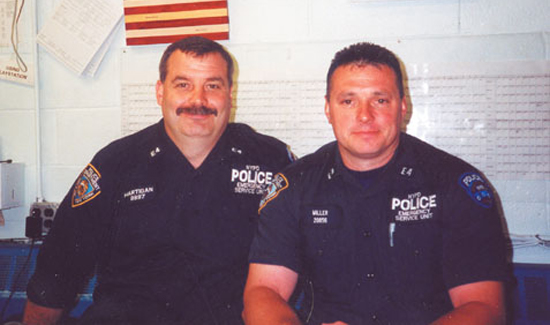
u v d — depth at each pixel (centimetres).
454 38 153
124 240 130
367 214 112
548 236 149
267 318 99
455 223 105
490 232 103
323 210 114
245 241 129
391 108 107
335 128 111
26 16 176
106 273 134
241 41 165
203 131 127
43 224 171
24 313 132
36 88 176
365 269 110
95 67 173
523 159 150
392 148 113
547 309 135
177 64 129
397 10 156
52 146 177
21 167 176
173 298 125
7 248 166
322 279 113
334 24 160
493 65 151
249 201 132
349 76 108
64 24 173
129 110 171
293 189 118
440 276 107
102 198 132
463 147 154
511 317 129
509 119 151
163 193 130
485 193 107
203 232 128
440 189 108
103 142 174
